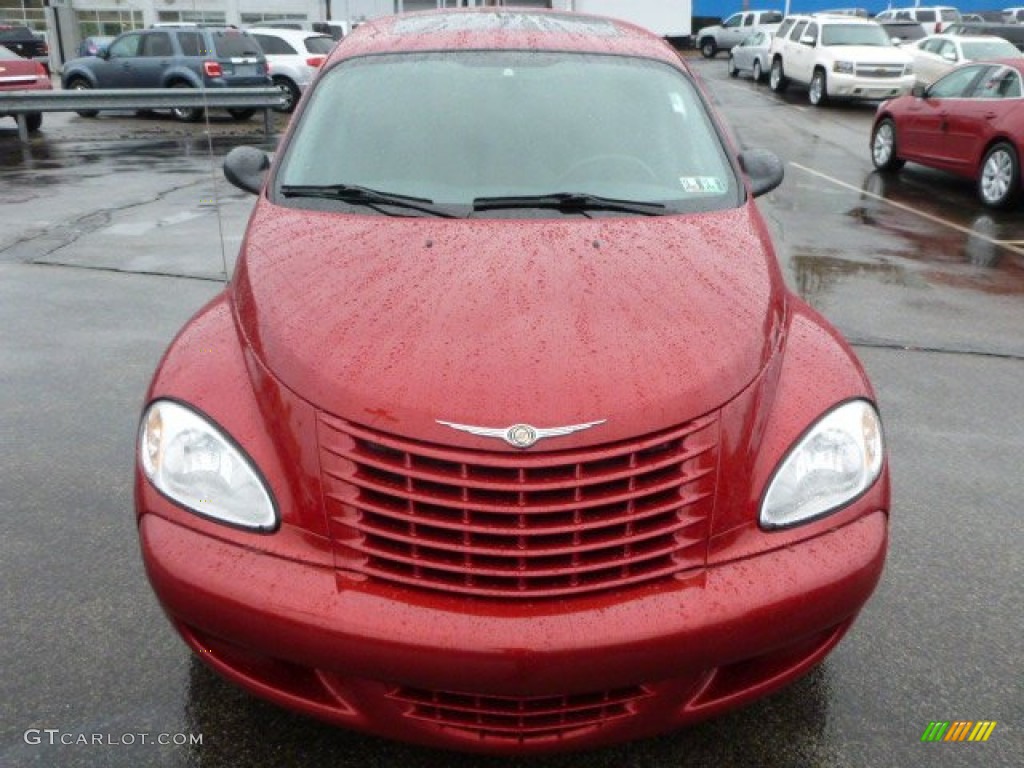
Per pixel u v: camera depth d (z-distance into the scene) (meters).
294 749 2.40
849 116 19.12
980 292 7.00
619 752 2.42
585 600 1.99
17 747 2.38
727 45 36.44
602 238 2.70
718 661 2.04
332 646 1.98
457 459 1.95
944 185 11.88
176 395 2.27
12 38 35.00
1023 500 3.81
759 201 10.44
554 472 1.97
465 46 3.57
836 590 2.11
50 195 10.29
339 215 2.88
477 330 2.20
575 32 3.77
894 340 5.83
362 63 3.52
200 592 2.05
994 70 10.79
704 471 2.06
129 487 3.76
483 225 2.78
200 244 8.08
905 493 3.85
